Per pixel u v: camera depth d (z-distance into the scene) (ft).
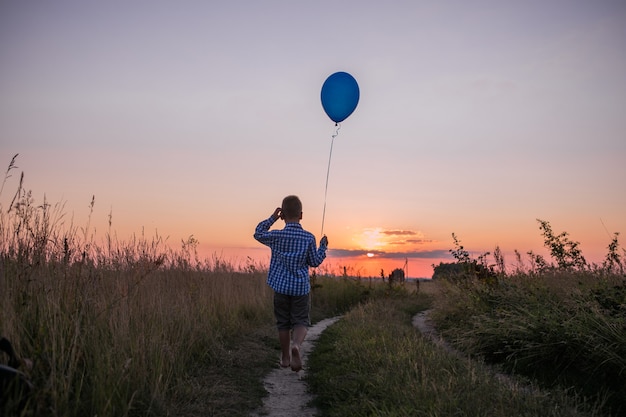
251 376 21.79
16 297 15.64
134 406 14.70
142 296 22.39
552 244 38.11
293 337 20.01
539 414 14.87
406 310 52.75
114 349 16.20
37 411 11.55
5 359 13.32
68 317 16.34
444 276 49.49
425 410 14.65
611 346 19.72
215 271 37.86
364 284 67.87
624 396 17.71
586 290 25.53
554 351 22.16
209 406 16.93
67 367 14.52
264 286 44.80
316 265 20.67
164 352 18.84
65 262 18.20
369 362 21.22
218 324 28.53
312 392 20.11
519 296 29.43
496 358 25.23
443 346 25.72
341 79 29.40
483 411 14.56
